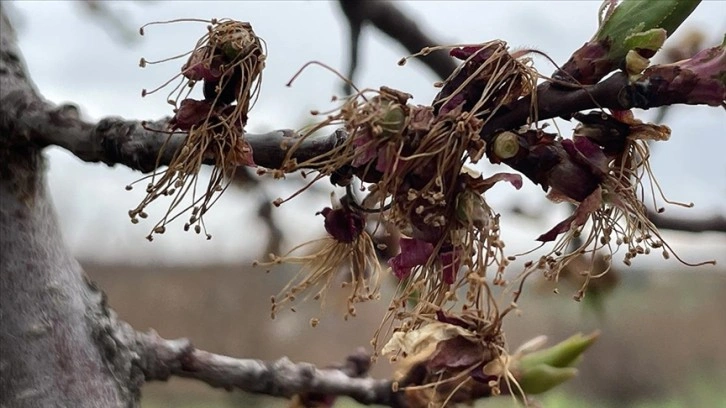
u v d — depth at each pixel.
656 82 0.24
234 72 0.25
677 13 0.24
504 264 0.25
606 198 0.25
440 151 0.24
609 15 0.25
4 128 0.26
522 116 0.24
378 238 0.27
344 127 0.24
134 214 0.25
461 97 0.24
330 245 0.27
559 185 0.25
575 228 0.25
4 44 0.27
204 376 0.27
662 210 0.25
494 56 0.24
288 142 0.24
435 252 0.25
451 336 0.26
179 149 0.25
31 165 0.26
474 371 0.26
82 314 0.26
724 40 0.24
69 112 0.26
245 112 0.25
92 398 0.26
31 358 0.26
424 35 0.37
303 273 0.27
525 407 0.27
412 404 0.27
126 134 0.25
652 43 0.24
